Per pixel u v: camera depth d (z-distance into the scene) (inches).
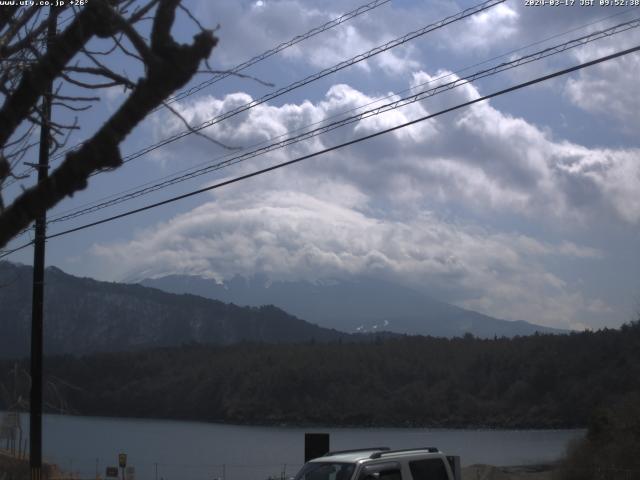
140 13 165.6
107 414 5290.4
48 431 4165.8
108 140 141.6
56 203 146.2
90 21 150.5
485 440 3865.7
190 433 4220.0
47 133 195.5
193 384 5374.0
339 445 3312.0
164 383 5472.4
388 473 488.1
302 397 5187.0
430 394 5152.6
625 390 4106.8
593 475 1557.6
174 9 138.8
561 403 4566.9
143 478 2050.9
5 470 1085.1
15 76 169.3
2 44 166.7
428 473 504.1
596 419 1674.5
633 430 1589.6
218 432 4335.6
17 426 841.5
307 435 730.8
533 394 4800.7
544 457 2982.3
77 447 3243.1
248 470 2315.5
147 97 139.5
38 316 852.0
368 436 4121.6
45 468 1117.1
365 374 5359.3
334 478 480.7
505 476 1672.0
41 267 849.5
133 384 5492.1
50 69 152.9
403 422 4960.6
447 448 3380.9
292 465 2493.8
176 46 138.1
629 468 1494.8
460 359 5423.2
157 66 137.9
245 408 5088.6
